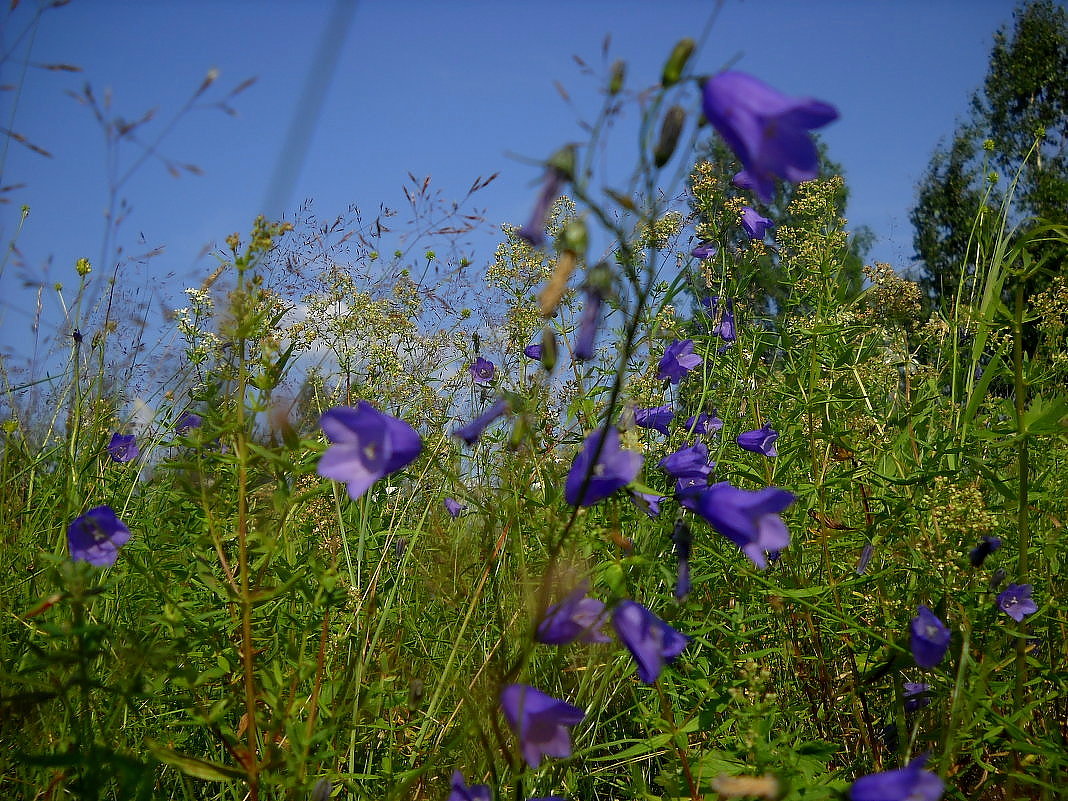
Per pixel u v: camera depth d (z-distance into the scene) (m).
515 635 0.35
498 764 0.34
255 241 0.31
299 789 0.30
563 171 0.25
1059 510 0.44
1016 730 0.33
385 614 0.39
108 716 0.34
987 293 0.41
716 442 0.53
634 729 0.43
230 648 0.36
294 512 0.40
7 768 0.31
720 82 0.26
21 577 0.41
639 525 0.42
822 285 0.52
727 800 0.31
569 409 0.40
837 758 0.40
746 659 0.38
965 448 0.44
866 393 0.52
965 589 0.39
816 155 0.27
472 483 0.44
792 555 0.45
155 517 0.43
